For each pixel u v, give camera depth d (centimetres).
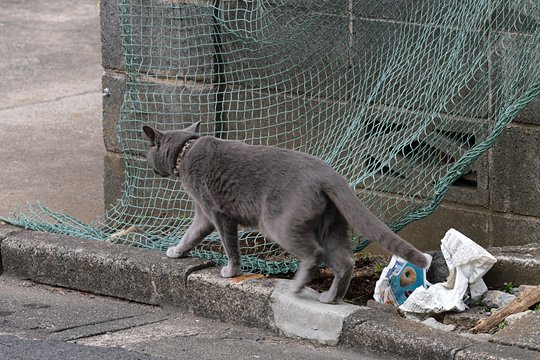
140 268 659
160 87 814
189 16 789
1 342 555
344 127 752
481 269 641
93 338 579
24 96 1249
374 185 733
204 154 618
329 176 580
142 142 828
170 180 814
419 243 755
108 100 847
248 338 593
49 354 534
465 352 529
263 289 610
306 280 593
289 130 779
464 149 715
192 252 701
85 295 688
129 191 827
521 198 707
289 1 755
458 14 694
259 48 775
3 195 939
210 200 621
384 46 729
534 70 673
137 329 602
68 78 1324
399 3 716
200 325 620
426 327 563
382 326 563
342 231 600
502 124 645
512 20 679
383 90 728
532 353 525
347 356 560
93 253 681
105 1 825
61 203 922
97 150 1077
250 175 598
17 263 717
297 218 580
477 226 730
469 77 690
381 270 732
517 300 607
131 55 812
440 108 691
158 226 796
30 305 652
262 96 784
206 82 797
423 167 723
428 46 709
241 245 741
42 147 1080
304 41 758
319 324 582
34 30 1527
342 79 749
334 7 741
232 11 775
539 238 706
